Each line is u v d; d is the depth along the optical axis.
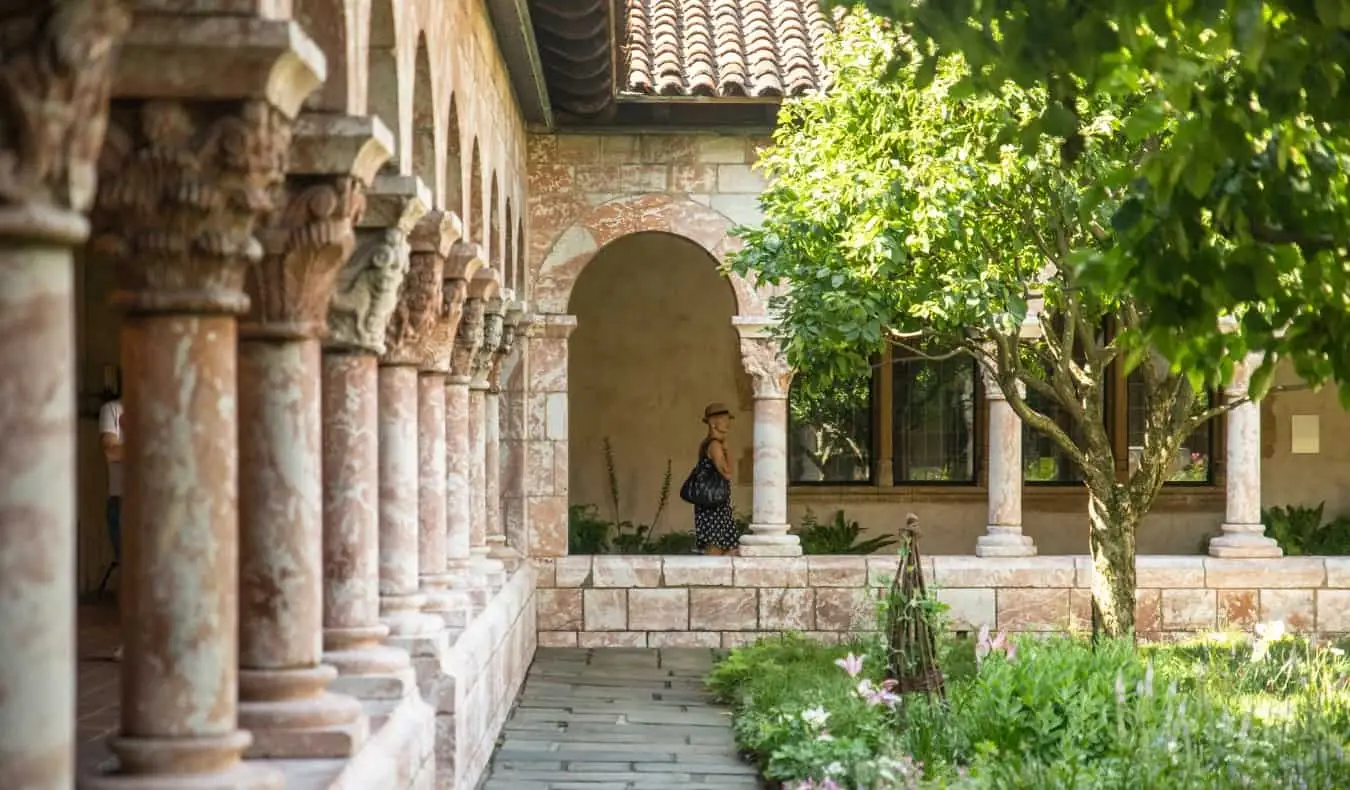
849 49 11.30
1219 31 4.72
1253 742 7.92
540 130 15.39
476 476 12.20
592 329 18.72
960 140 10.35
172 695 4.53
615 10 12.71
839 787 8.22
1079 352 18.92
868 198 10.47
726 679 12.62
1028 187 10.46
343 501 6.93
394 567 8.09
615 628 15.52
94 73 3.12
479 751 9.47
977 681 9.92
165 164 4.34
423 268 7.94
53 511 3.12
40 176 3.08
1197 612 15.75
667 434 18.72
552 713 11.92
